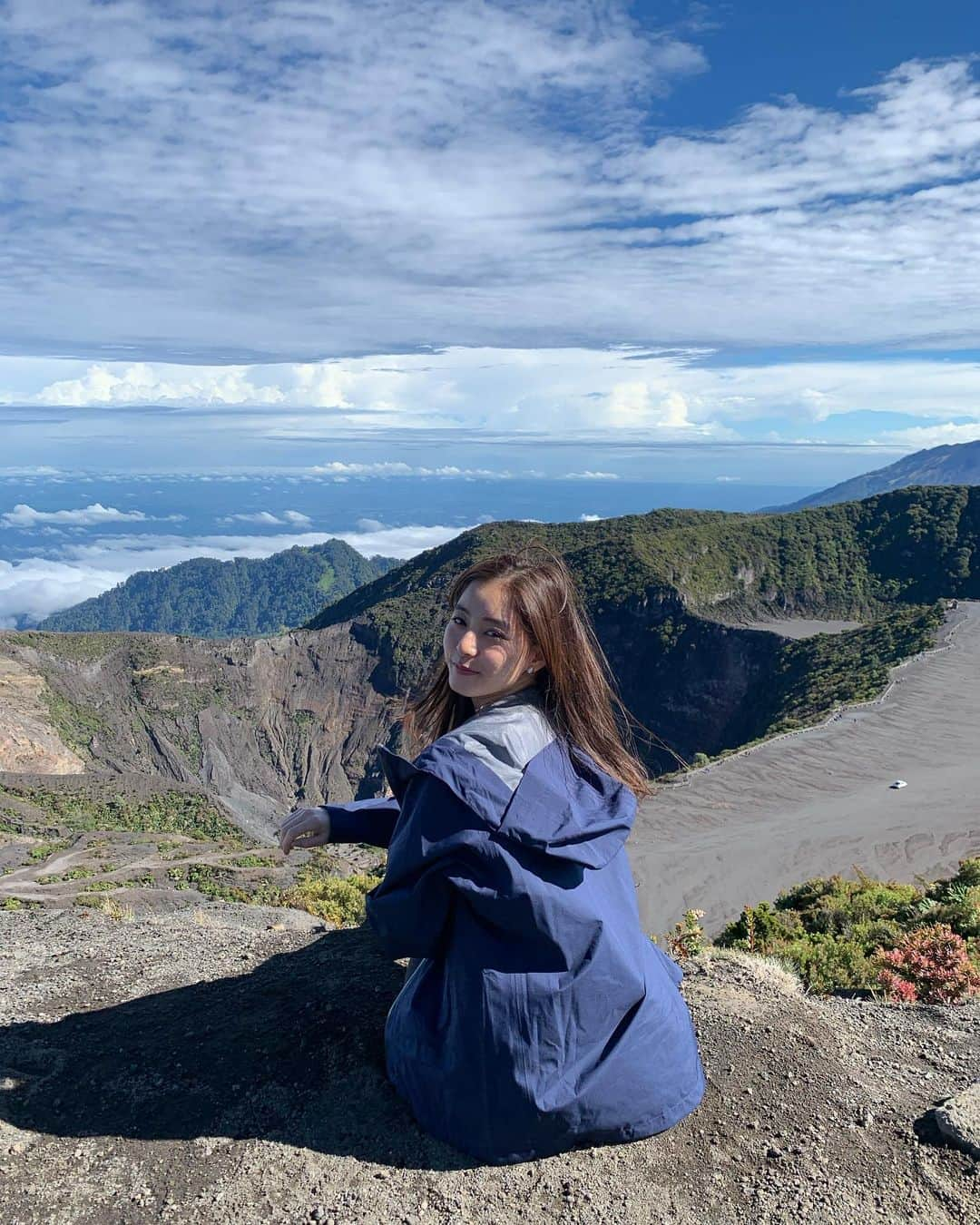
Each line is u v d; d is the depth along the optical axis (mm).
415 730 3129
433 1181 2494
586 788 2512
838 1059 3312
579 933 2383
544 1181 2502
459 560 177375
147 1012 3504
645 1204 2449
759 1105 2941
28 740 105000
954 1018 3889
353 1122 2740
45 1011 3533
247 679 161500
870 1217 2447
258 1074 3002
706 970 4219
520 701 2590
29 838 55719
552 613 2562
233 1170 2541
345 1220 2354
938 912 10156
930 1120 2896
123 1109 2828
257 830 78812
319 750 153750
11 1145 2625
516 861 2281
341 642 168375
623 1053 2543
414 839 2340
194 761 144375
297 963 3988
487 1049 2422
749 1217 2426
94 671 151875
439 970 2701
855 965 7297
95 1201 2414
